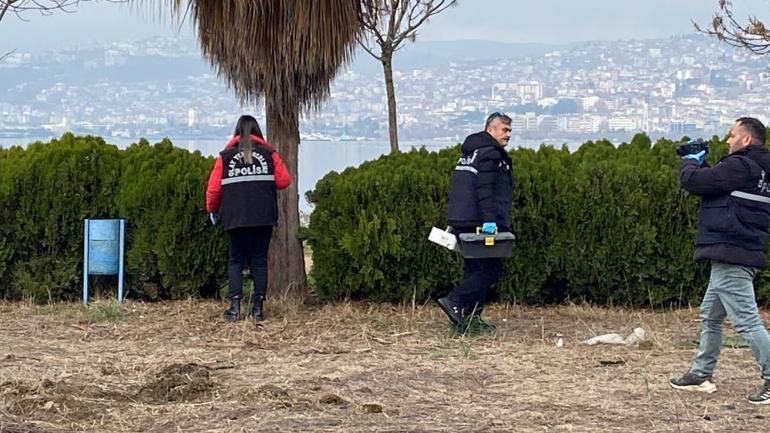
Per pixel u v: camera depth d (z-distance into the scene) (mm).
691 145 12227
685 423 11234
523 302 19000
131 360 14414
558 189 18453
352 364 14234
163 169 19062
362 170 19172
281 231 18922
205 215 19000
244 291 19078
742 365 14195
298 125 18859
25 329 16844
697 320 17656
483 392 12695
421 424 11078
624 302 18750
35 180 19109
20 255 19266
